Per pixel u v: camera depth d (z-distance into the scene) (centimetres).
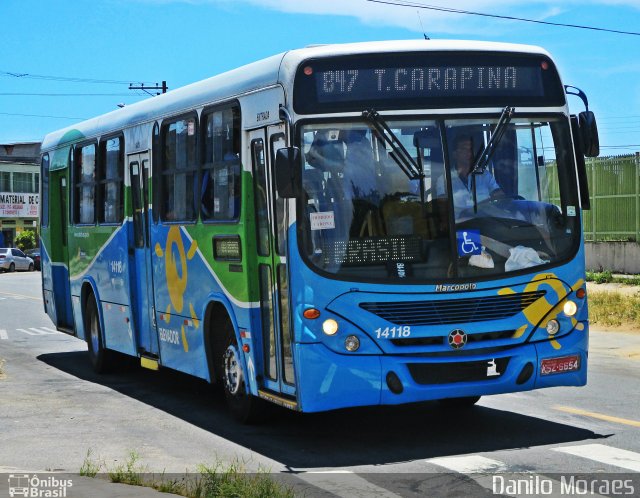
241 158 987
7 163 7775
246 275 980
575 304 924
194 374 1135
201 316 1099
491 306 892
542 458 848
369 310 871
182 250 1150
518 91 930
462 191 899
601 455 854
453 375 879
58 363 1644
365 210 883
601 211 3244
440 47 916
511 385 895
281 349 918
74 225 1584
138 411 1166
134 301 1333
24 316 2675
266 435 996
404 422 1038
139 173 1298
